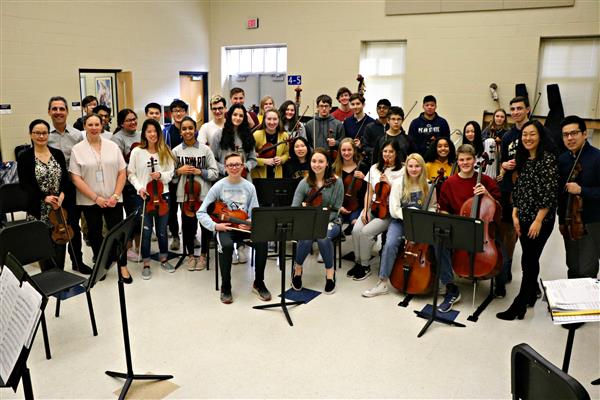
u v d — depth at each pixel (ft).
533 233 10.40
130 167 13.26
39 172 12.01
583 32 22.59
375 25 27.07
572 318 6.82
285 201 14.07
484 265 10.96
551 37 23.45
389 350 9.70
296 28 29.12
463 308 11.59
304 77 29.45
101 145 12.80
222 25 31.24
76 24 22.93
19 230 9.24
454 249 11.14
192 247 14.01
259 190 13.98
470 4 24.49
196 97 31.35
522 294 11.03
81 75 23.67
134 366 9.02
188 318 10.91
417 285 11.73
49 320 10.71
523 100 12.42
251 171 15.14
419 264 11.75
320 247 12.24
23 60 20.70
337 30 28.04
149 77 27.43
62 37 22.31
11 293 5.81
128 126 14.29
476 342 10.03
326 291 12.40
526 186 10.60
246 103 32.30
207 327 10.52
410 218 10.47
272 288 12.67
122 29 25.39
